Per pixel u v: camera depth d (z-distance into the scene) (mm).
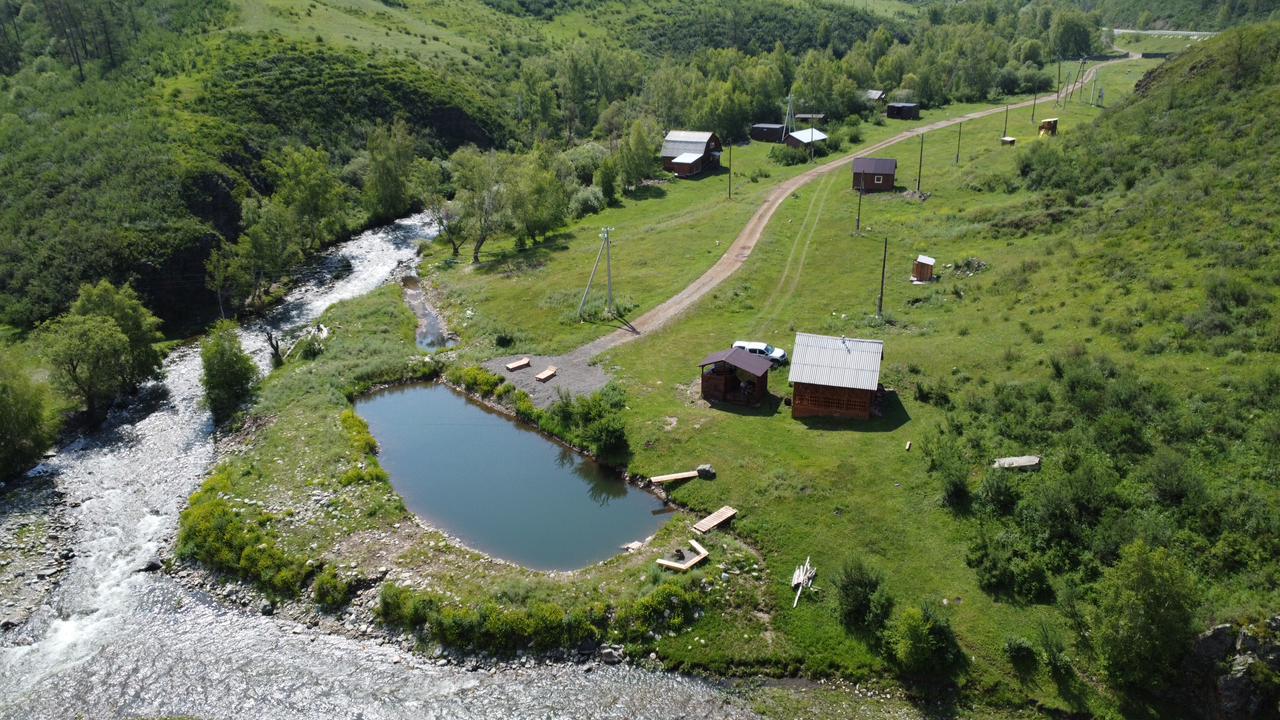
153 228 84250
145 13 140625
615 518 49344
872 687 36531
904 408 56438
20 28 130125
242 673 37969
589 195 120312
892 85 191375
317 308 85938
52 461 56562
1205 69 95500
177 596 43250
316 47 144250
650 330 73500
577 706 35938
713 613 40188
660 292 82000
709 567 42781
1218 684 32844
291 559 44438
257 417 60969
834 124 168250
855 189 113812
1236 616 34188
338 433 58219
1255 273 57125
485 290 87438
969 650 37125
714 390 60188
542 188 104125
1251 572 37219
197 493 51125
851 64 189750
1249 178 70562
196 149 100000
